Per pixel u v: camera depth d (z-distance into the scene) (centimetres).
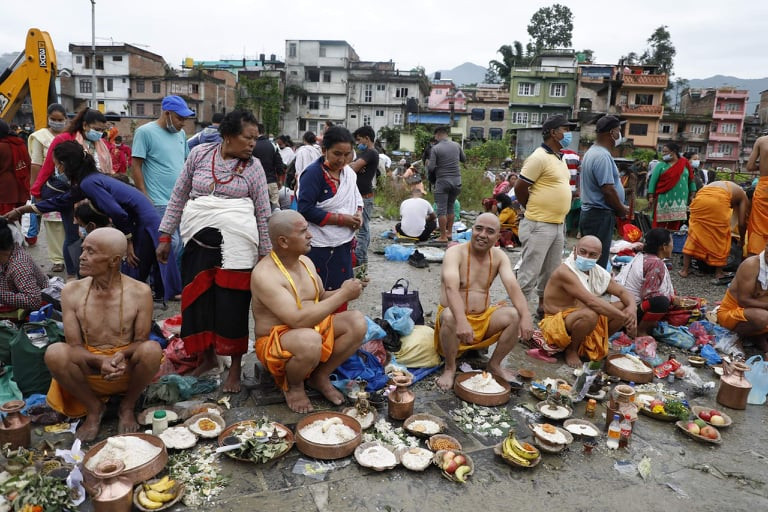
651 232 516
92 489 245
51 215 618
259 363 387
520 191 527
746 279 471
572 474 295
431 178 930
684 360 477
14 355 334
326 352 345
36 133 617
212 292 359
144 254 472
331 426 312
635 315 441
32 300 377
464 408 363
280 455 291
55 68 886
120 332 312
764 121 4834
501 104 4578
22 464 253
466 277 412
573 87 4134
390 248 832
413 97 4628
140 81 4197
